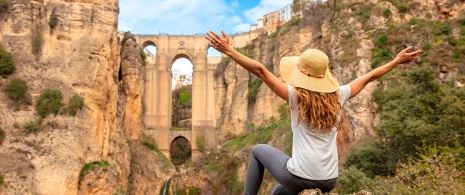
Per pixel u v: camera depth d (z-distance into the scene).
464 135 23.84
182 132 75.62
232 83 77.19
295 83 5.66
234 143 69.12
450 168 18.67
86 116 45.22
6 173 38.47
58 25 47.53
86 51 47.75
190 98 90.12
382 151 29.03
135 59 66.50
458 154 20.16
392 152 28.39
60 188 40.22
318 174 5.49
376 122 35.28
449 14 41.81
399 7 43.81
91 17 49.16
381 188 22.33
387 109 30.42
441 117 26.17
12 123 41.69
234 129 72.88
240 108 74.00
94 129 45.88
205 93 78.06
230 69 78.12
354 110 38.00
